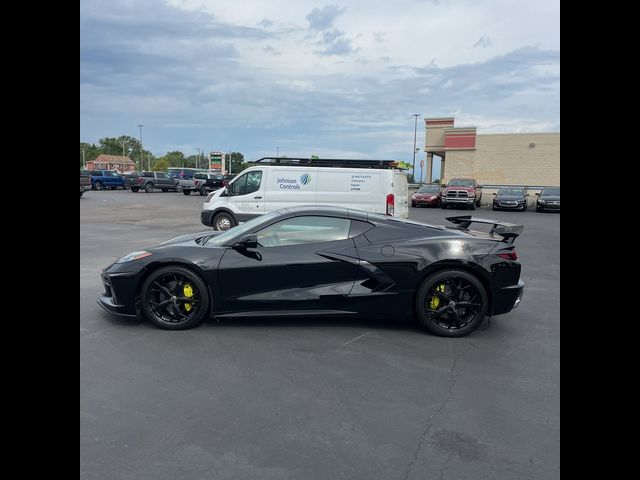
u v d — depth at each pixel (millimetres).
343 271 5188
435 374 4113
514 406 3535
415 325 5504
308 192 13062
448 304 5113
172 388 3752
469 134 37656
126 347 4617
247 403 3523
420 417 3357
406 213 13836
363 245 5246
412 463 2812
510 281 5184
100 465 2746
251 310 5207
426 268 5109
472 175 37906
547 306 6500
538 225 19688
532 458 2877
